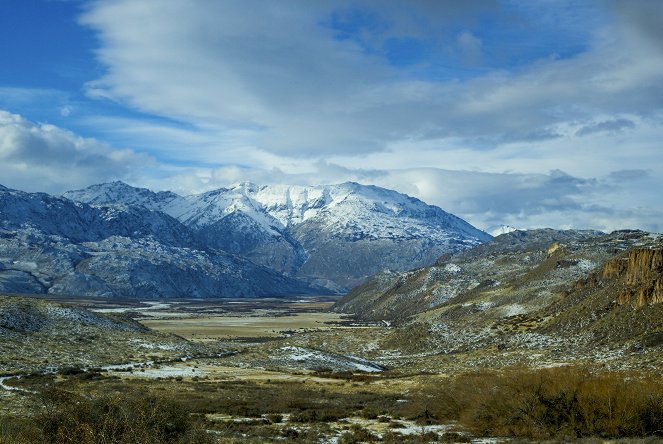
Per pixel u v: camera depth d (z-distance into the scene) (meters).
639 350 71.62
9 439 23.34
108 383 61.97
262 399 54.44
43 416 24.73
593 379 36.28
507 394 36.41
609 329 84.44
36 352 80.25
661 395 33.69
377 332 141.38
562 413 34.75
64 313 104.06
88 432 22.89
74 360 79.62
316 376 81.31
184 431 26.59
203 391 59.19
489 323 119.31
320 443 33.91
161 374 75.56
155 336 110.69
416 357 111.12
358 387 67.81
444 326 127.00
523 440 32.34
